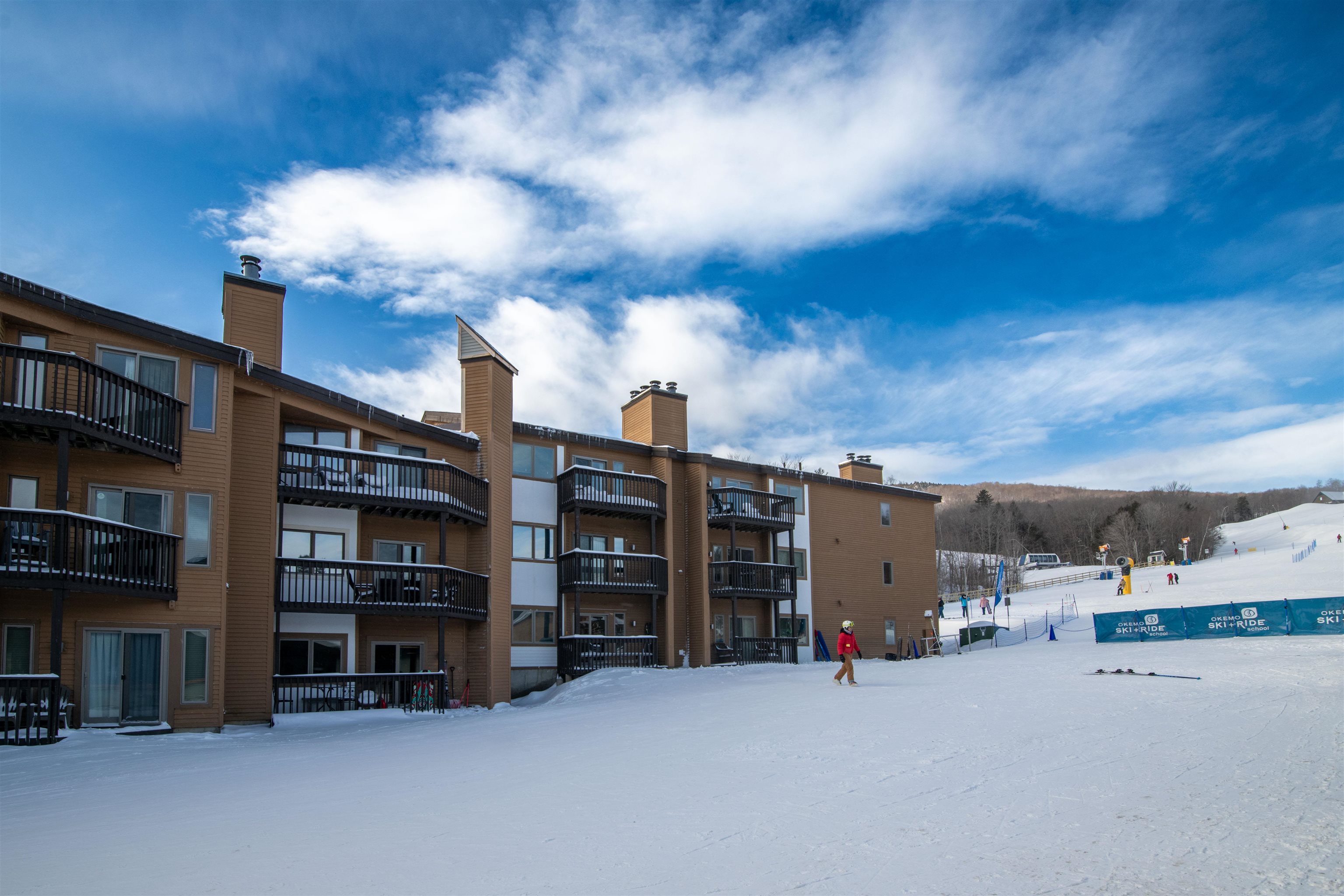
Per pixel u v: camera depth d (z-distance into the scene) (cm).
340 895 608
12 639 1781
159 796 1023
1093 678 2109
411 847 736
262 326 2408
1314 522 14088
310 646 2428
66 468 1694
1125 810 840
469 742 1526
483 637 2808
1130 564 7719
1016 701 1691
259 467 2244
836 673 2744
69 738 1681
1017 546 13700
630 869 668
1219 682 1953
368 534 2642
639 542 3491
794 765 1120
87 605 1855
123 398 1842
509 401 3080
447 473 2623
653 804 903
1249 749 1148
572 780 1057
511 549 3006
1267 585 6894
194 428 2041
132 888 628
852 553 4222
